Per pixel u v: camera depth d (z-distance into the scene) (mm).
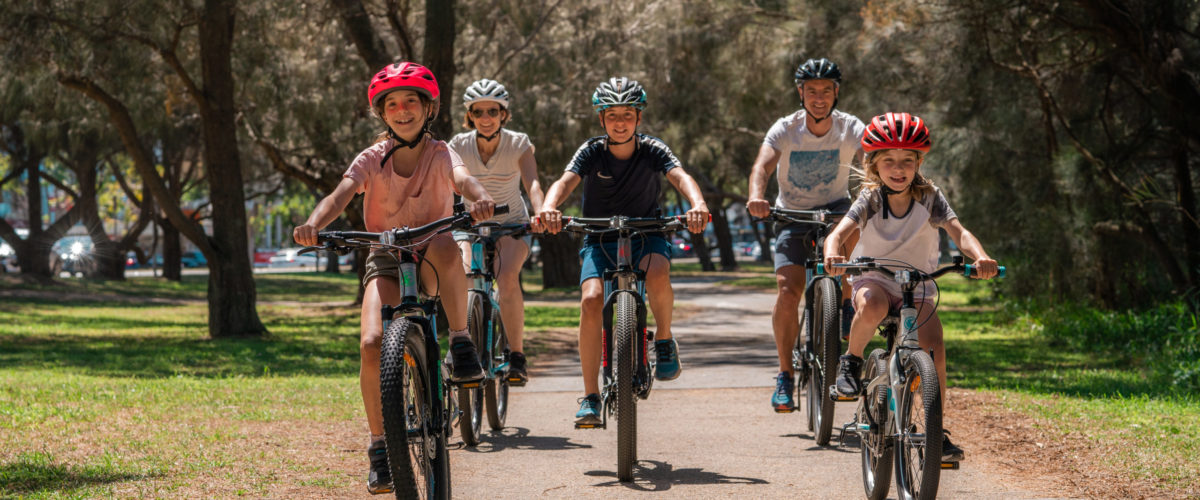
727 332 17438
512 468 6082
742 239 99938
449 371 4816
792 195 7035
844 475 5848
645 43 21234
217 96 17219
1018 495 5242
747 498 5336
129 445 6504
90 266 47000
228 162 17594
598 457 6387
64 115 21109
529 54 19141
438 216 4785
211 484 5441
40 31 14258
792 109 21766
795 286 6902
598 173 6137
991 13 12898
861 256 5336
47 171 47219
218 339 17281
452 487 5625
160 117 20078
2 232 36375
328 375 11664
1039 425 6980
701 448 6641
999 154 14422
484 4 18531
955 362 11953
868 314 5215
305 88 19719
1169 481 5348
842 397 5426
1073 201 14266
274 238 98438
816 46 18609
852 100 17188
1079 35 13445
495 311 6922
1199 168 14625
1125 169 13906
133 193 42531
